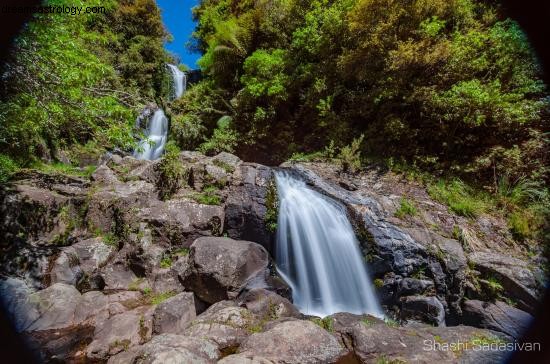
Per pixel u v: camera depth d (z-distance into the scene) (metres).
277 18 10.14
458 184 5.77
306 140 8.59
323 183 6.08
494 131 5.86
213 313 3.61
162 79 16.11
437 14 6.44
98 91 4.86
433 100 6.14
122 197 5.34
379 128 7.29
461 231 4.85
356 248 4.80
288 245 5.20
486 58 5.98
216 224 5.13
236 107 9.99
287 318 3.54
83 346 3.30
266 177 5.59
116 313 3.81
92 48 10.62
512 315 3.74
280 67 9.23
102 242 4.91
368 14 6.61
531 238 4.65
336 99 8.29
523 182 5.21
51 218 4.83
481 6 6.67
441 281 4.40
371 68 7.14
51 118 4.36
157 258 4.73
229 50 10.80
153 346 2.83
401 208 5.31
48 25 3.63
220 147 9.55
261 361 2.71
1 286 3.74
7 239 4.32
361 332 3.25
